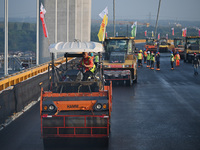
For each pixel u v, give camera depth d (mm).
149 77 44906
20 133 16766
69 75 15945
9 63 41656
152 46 105750
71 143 15125
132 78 36594
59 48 15750
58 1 64375
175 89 33344
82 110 15062
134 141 15469
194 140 15570
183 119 20000
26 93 23062
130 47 38219
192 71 53406
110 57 35906
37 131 17125
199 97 28359
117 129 17688
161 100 26984
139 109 23234
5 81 23594
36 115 20766
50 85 15906
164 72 51938
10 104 19641
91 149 14336
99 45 16156
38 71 33688
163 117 20609
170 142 15289
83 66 16422
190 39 72688
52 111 14844
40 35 55188
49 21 54875
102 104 14703
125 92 31422
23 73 28281
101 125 14500
